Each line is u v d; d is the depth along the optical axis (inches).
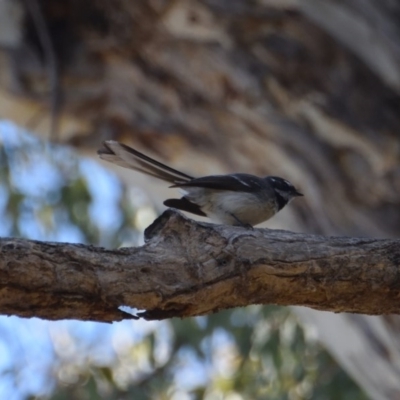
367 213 498.6
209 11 490.0
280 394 658.2
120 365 682.8
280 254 239.9
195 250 231.8
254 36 499.5
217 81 508.1
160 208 573.9
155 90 521.7
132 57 517.3
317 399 647.1
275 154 510.9
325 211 504.1
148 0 492.7
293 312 622.5
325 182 502.9
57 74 518.6
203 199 356.2
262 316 656.4
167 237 231.9
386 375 485.1
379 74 499.5
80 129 537.3
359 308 252.8
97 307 220.7
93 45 518.3
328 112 497.7
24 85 524.1
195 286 229.5
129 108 527.5
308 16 492.4
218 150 523.5
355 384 642.2
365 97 499.8
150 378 676.7
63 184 714.8
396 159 494.6
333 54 499.8
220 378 688.4
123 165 327.3
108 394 660.1
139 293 222.8
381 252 247.6
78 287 216.5
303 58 500.4
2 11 507.5
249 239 239.0
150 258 226.7
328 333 503.2
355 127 497.0
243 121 511.5
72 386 658.8
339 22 494.6
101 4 508.7
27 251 211.8
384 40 494.3
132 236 721.0
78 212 709.9
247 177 361.7
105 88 527.5
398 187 494.3
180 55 510.0
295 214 510.0
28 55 520.7
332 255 243.9
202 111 518.3
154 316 229.5
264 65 501.4
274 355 649.6
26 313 215.8
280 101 503.8
